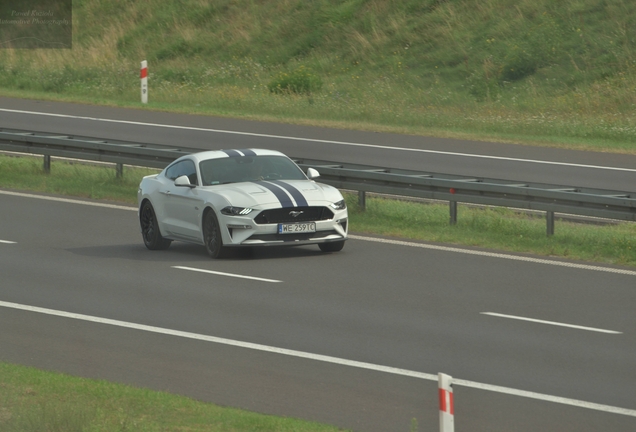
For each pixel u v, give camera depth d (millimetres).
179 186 30859
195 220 30109
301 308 23000
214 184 30328
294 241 28922
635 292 25016
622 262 29125
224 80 84312
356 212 37750
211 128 59875
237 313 22500
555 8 81688
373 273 27266
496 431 14648
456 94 75250
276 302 23641
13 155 52375
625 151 54188
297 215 28984
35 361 18422
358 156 50469
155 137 55562
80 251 31047
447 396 10672
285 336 20391
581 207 31766
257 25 95438
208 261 29172
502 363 18438
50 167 47750
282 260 29250
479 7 86062
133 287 25422
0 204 40188
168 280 26297
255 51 92188
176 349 19344
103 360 18516
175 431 13836
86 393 15711
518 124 62094
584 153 53062
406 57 83625
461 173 45625
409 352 19188
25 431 13508
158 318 22000
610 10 79125
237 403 15891
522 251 31000
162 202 31375
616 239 31703
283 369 17938
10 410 14594
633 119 63781
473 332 20812
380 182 36688
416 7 89562
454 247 31484
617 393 16594
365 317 22141
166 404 15195
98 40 100750
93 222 36625
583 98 68688
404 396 16375
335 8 93562
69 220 36906
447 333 20703
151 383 17000
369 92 76500
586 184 43031
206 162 31203
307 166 38375
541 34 78312
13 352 19078
